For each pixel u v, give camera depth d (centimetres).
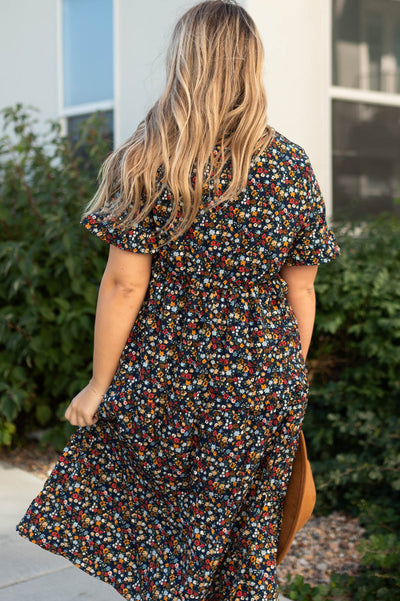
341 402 379
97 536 178
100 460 179
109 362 171
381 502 343
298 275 181
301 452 177
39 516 178
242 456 167
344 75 467
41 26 555
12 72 586
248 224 161
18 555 285
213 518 168
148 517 177
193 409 163
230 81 160
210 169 158
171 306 165
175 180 155
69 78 539
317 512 359
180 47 162
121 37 484
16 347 409
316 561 310
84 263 413
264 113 162
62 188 427
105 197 167
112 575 177
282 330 171
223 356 162
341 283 381
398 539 300
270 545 177
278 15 420
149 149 159
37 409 424
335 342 415
